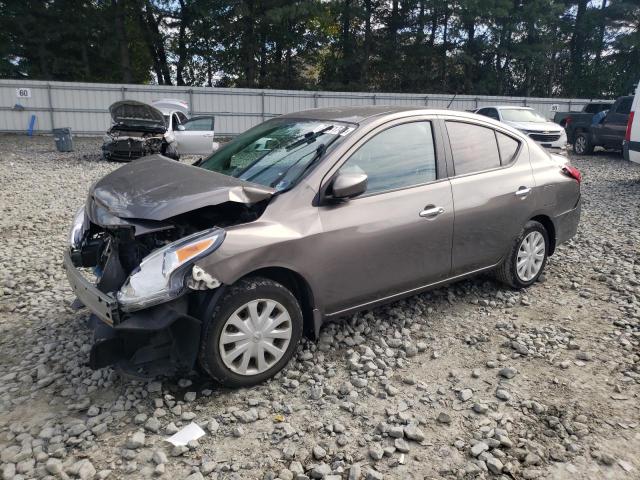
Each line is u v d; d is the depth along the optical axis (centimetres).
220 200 312
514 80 4062
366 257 367
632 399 329
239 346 320
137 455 273
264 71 3584
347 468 266
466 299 479
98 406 313
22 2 3098
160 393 326
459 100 2802
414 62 3778
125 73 3334
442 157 418
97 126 2439
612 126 1617
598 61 4100
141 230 301
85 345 386
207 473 261
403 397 328
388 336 407
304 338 397
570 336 412
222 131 2581
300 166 363
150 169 389
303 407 315
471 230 427
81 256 384
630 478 263
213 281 301
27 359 370
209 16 3206
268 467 266
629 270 561
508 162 469
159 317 295
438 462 271
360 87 3684
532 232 486
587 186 1132
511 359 377
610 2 3912
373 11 3662
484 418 308
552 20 3653
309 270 342
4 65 3180
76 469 260
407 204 386
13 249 627
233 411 308
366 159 375
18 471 259
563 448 283
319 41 3581
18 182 1109
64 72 3344
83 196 966
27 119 2364
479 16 3500
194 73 3775
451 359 377
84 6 3241
